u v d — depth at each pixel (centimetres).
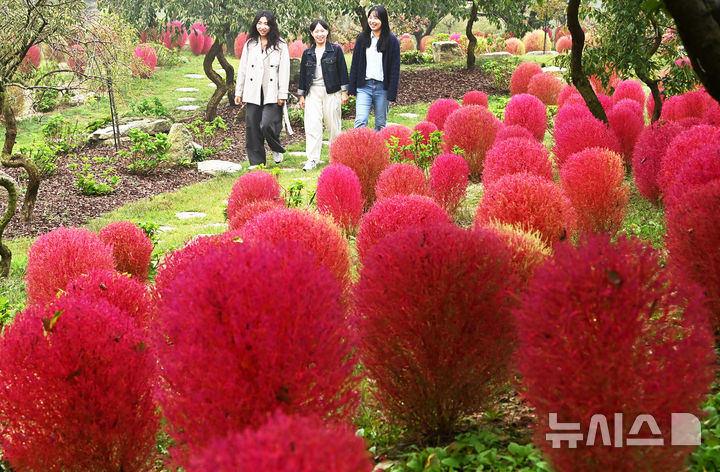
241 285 237
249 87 1289
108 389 296
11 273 757
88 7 1000
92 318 304
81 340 295
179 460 253
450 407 319
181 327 244
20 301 647
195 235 834
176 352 250
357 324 307
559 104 1520
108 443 299
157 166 1309
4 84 862
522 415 345
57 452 295
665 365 234
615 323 227
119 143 1410
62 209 1051
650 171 710
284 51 1284
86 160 1251
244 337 233
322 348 244
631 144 909
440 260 294
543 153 718
